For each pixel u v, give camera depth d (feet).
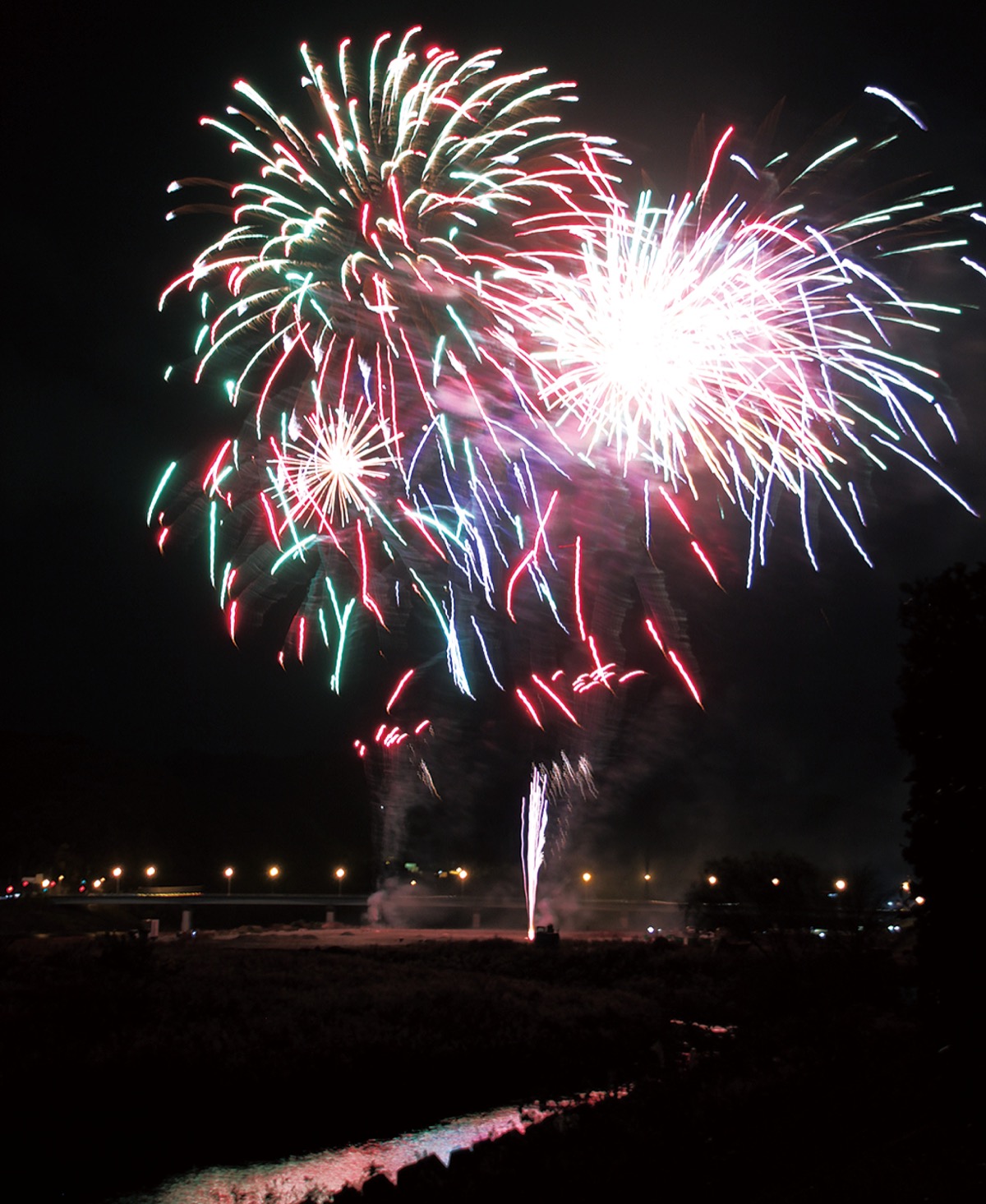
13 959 102.06
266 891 422.00
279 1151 52.24
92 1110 56.54
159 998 84.12
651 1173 32.42
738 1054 59.52
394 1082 64.13
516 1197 33.19
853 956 83.05
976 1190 27.30
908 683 39.32
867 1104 37.40
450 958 129.90
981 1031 35.24
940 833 37.11
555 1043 74.64
